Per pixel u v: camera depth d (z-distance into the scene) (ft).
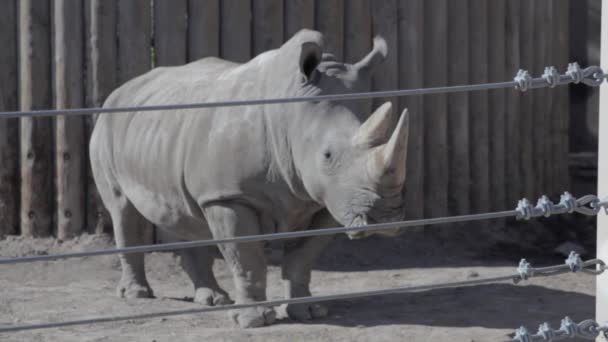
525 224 107.96
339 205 57.62
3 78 87.71
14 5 88.07
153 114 68.44
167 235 88.33
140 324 63.82
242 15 92.27
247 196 62.23
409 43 99.66
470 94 105.91
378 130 56.54
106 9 88.12
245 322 62.44
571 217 110.22
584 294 73.87
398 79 99.81
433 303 71.10
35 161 87.97
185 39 91.04
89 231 88.79
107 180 74.64
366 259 90.68
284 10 94.79
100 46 87.97
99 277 82.17
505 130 109.70
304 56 59.41
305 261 65.57
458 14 104.01
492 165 107.96
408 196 99.25
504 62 109.29
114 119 72.84
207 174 62.75
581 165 119.75
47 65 88.33
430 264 89.76
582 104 122.42
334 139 58.13
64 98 87.66
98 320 33.65
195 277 72.18
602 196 36.65
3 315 66.54
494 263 91.50
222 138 62.18
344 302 71.77
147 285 74.74
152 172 67.62
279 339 59.11
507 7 109.50
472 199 105.91
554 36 117.60
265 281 63.62
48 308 69.05
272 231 63.62
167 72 72.95
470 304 70.44
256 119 61.72
